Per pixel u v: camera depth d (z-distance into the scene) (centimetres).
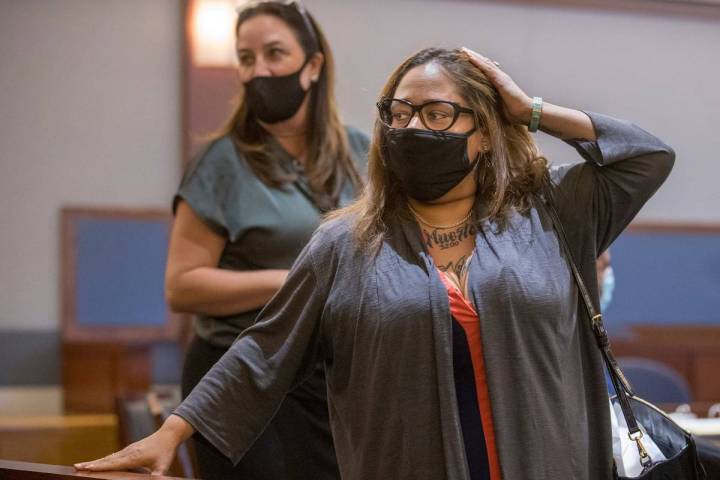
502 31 2091
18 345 2014
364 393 544
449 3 2072
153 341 2042
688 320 2145
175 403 1188
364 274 552
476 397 533
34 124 2008
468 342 535
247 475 711
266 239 748
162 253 2048
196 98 2014
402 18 2062
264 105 770
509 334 532
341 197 785
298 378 595
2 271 2008
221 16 2020
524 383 527
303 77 780
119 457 562
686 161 2169
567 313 548
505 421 523
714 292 2158
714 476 689
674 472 554
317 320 573
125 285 2036
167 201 2053
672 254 2147
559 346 540
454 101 564
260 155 770
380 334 536
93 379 2022
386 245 560
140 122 2039
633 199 577
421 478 525
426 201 574
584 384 564
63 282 2011
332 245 572
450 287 545
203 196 755
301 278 579
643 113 2145
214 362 749
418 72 570
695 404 1111
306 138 796
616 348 2092
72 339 2012
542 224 570
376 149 586
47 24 2008
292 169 779
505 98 578
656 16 2139
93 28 2022
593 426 560
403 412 529
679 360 2123
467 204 582
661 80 2150
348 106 2038
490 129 572
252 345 584
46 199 2017
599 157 576
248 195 756
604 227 582
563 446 530
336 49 2041
